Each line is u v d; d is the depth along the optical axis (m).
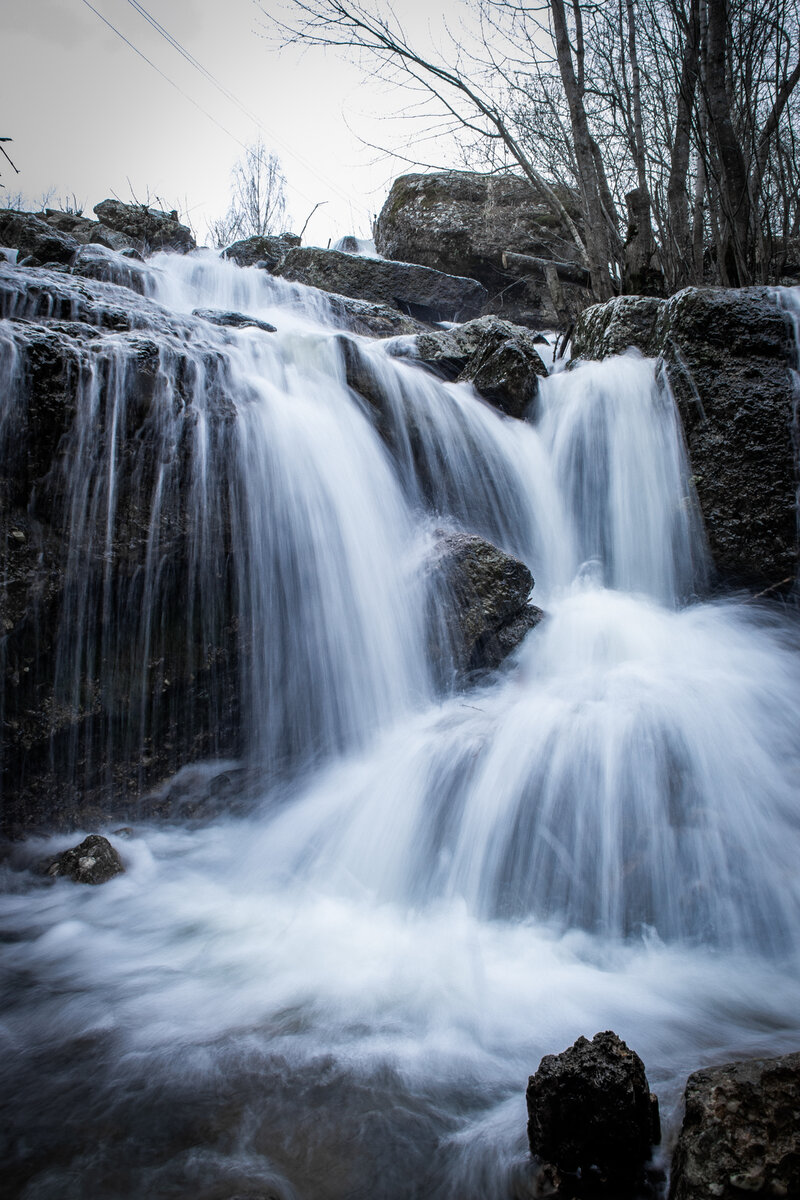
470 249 14.00
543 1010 2.98
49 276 5.94
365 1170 2.22
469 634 5.38
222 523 5.07
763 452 6.28
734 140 9.59
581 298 12.45
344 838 4.33
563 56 10.25
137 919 3.76
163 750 4.82
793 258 11.63
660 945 3.40
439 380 7.67
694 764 4.07
